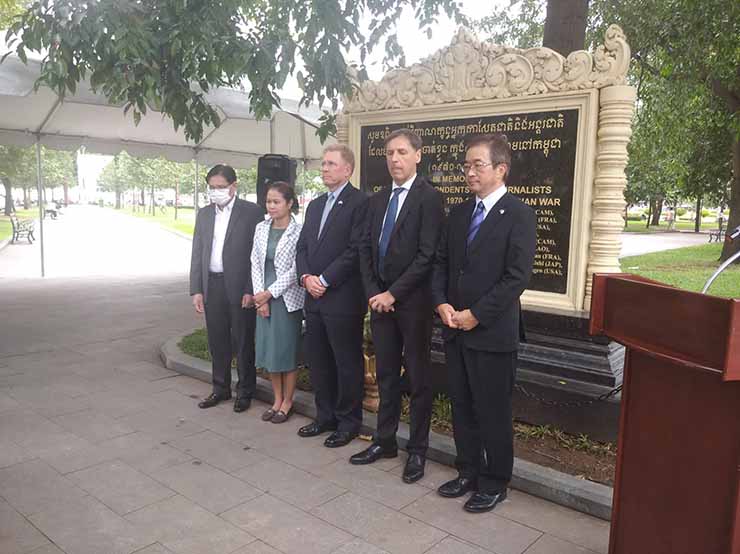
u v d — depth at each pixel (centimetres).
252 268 407
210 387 496
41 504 299
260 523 285
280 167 621
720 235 2564
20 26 400
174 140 1124
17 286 1031
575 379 379
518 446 362
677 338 177
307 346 385
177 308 849
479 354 283
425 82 453
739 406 168
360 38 465
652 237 3158
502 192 287
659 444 196
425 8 504
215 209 439
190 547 263
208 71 425
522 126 414
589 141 385
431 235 314
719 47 775
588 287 396
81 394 470
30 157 3042
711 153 1462
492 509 299
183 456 359
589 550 265
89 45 400
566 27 529
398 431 377
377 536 274
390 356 341
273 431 401
